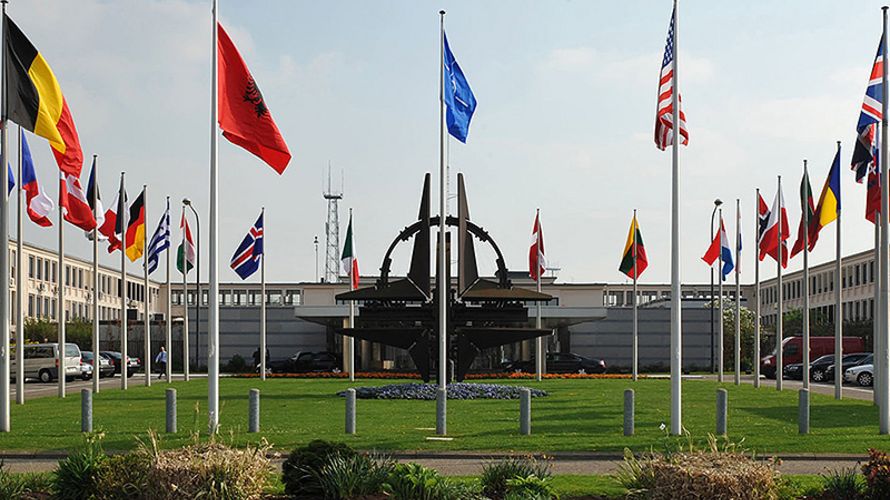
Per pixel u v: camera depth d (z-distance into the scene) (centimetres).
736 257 4891
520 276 8469
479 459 1922
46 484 1402
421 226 3641
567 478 1584
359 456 1401
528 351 6956
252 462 1277
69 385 5194
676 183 2312
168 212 4647
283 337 7575
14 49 2388
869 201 2931
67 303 8662
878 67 2586
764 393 4025
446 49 2972
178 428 2373
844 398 3688
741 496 1173
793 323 8950
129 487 1262
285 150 2362
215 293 2277
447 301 3612
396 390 3531
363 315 3650
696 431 2362
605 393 3853
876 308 3194
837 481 1379
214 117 2305
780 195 4266
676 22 2345
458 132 3062
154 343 7512
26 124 2391
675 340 2292
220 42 2331
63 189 3697
